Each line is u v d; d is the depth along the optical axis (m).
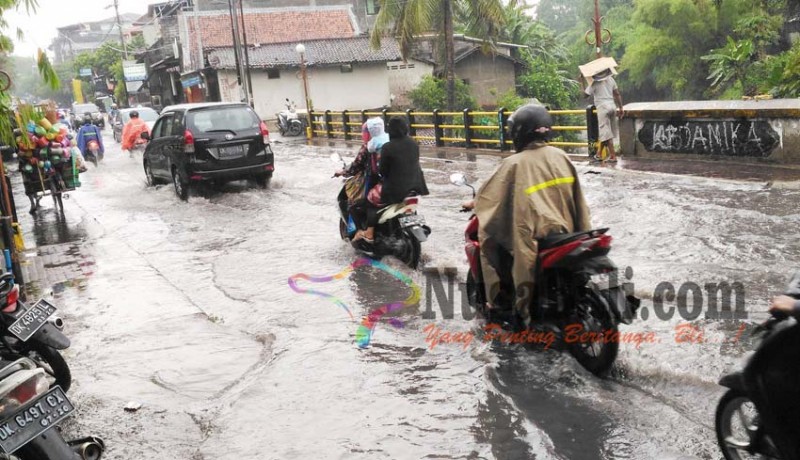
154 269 8.55
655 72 44.06
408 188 7.69
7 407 3.51
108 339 6.25
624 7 55.03
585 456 3.85
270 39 40.06
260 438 4.33
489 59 37.88
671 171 11.21
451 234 8.96
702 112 11.55
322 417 4.54
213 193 13.98
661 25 42.50
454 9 31.67
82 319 6.86
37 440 3.57
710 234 7.75
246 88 31.59
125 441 4.45
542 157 5.06
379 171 7.78
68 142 12.84
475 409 4.50
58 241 10.70
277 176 15.66
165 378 5.35
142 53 52.50
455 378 4.98
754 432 3.38
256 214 11.53
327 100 35.31
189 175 13.32
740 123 11.08
